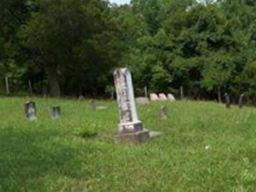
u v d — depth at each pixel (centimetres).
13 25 4103
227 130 1944
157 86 5797
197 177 1213
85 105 2944
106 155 1498
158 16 7006
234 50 5722
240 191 1101
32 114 2295
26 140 1741
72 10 3803
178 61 5703
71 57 4053
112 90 4853
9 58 4281
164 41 5822
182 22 5912
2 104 2889
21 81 5050
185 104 3231
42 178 1262
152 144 1681
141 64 5791
